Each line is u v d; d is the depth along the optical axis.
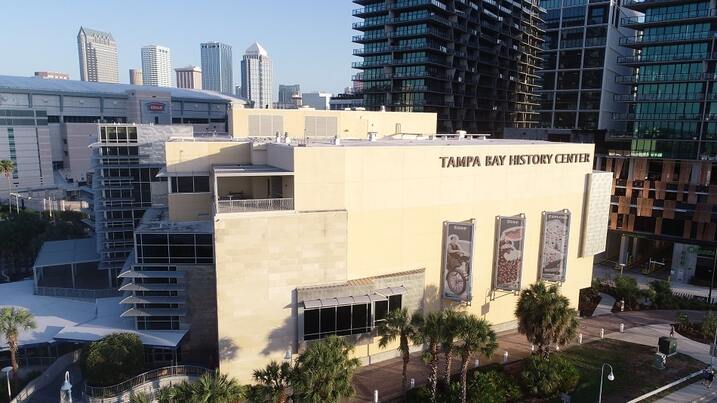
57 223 86.44
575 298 58.41
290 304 40.94
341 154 41.34
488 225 50.16
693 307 61.97
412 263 46.31
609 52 102.31
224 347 39.50
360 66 125.56
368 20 124.94
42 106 144.25
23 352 47.59
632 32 110.25
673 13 79.25
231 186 49.94
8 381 39.97
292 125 70.75
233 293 39.22
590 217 56.91
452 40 118.38
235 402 30.36
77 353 45.12
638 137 82.38
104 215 67.38
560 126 108.81
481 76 130.50
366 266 43.94
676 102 78.50
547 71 109.50
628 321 57.25
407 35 116.25
